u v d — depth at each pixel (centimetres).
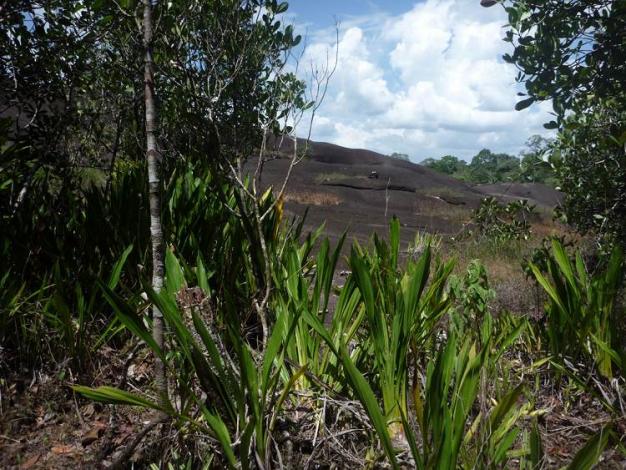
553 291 346
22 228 366
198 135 402
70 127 518
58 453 269
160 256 263
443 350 218
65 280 350
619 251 336
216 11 371
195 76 366
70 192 425
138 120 492
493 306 506
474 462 205
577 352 353
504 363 348
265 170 2361
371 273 308
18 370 316
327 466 253
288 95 402
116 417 295
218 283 359
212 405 245
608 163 562
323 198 2042
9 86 462
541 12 404
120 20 371
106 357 335
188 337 218
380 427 204
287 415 271
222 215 410
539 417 317
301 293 300
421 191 2586
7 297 321
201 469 247
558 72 419
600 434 181
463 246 1009
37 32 452
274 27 412
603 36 395
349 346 345
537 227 1554
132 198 386
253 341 370
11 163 414
